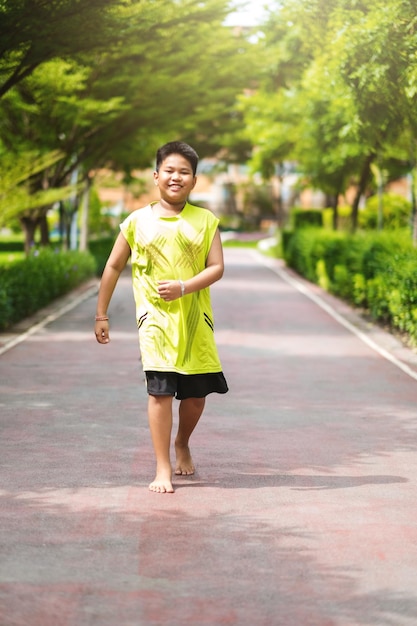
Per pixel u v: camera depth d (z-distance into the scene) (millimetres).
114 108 23500
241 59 25422
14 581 5027
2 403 10344
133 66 22750
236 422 9445
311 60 19281
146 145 31109
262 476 7328
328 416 9812
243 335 17250
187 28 21047
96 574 5145
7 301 17594
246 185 76875
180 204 6891
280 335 17297
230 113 36719
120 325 18750
